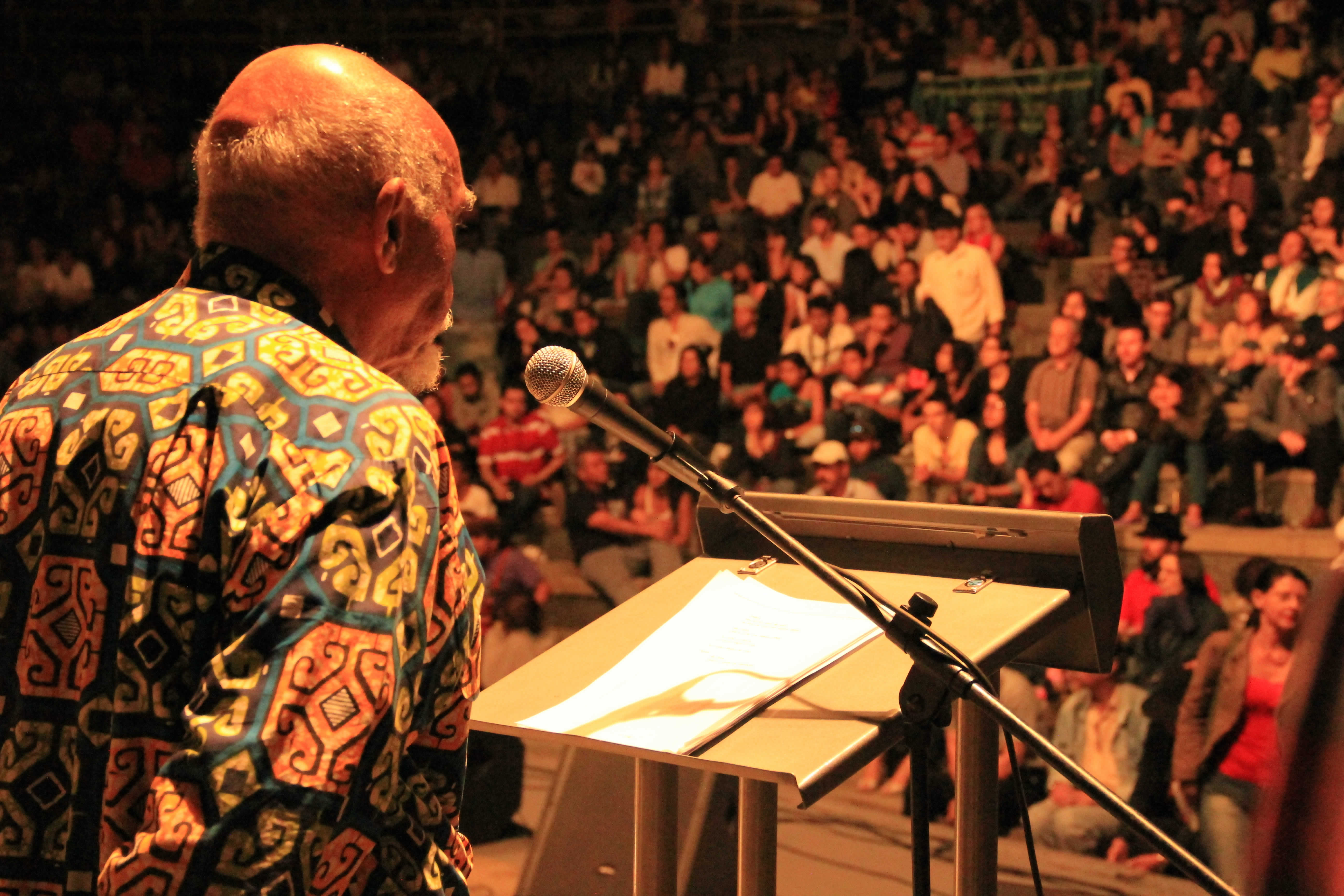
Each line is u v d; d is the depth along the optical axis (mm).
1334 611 810
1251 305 5852
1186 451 5574
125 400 845
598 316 7508
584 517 6422
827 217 7328
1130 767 4258
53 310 9039
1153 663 4348
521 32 10250
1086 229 7020
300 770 733
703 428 6812
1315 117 6391
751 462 6488
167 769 735
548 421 6797
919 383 6383
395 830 866
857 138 8156
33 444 864
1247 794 3865
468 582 898
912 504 1430
